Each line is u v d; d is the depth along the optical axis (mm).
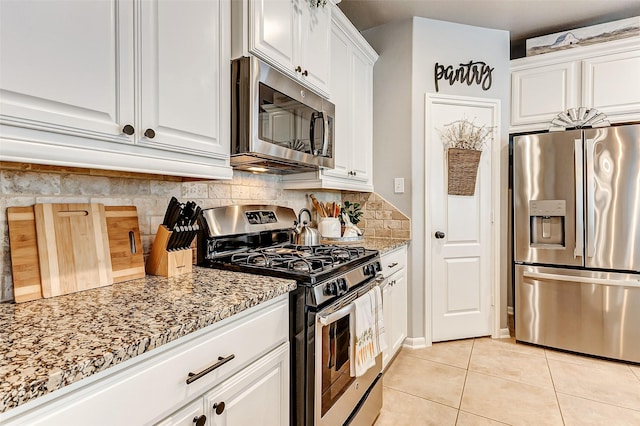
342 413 1419
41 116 761
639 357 2377
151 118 1012
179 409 796
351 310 1427
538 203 2646
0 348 645
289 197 2340
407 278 2760
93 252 1112
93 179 1177
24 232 971
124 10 937
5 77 704
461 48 2852
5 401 494
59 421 575
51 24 777
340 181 2309
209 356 872
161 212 1422
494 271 2900
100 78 879
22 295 941
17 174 984
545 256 2648
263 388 1080
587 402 1941
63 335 711
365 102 2680
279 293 1127
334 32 2154
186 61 1133
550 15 2725
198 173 1197
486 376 2254
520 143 2713
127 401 680
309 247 1891
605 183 2436
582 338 2529
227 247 1639
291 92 1604
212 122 1248
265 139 1433
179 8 1107
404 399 1993
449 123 2836
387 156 2859
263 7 1412
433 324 2807
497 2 2549
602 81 2775
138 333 723
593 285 2479
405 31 2781
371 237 2885
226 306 916
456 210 2854
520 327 2764
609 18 2785
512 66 3055
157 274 1295
